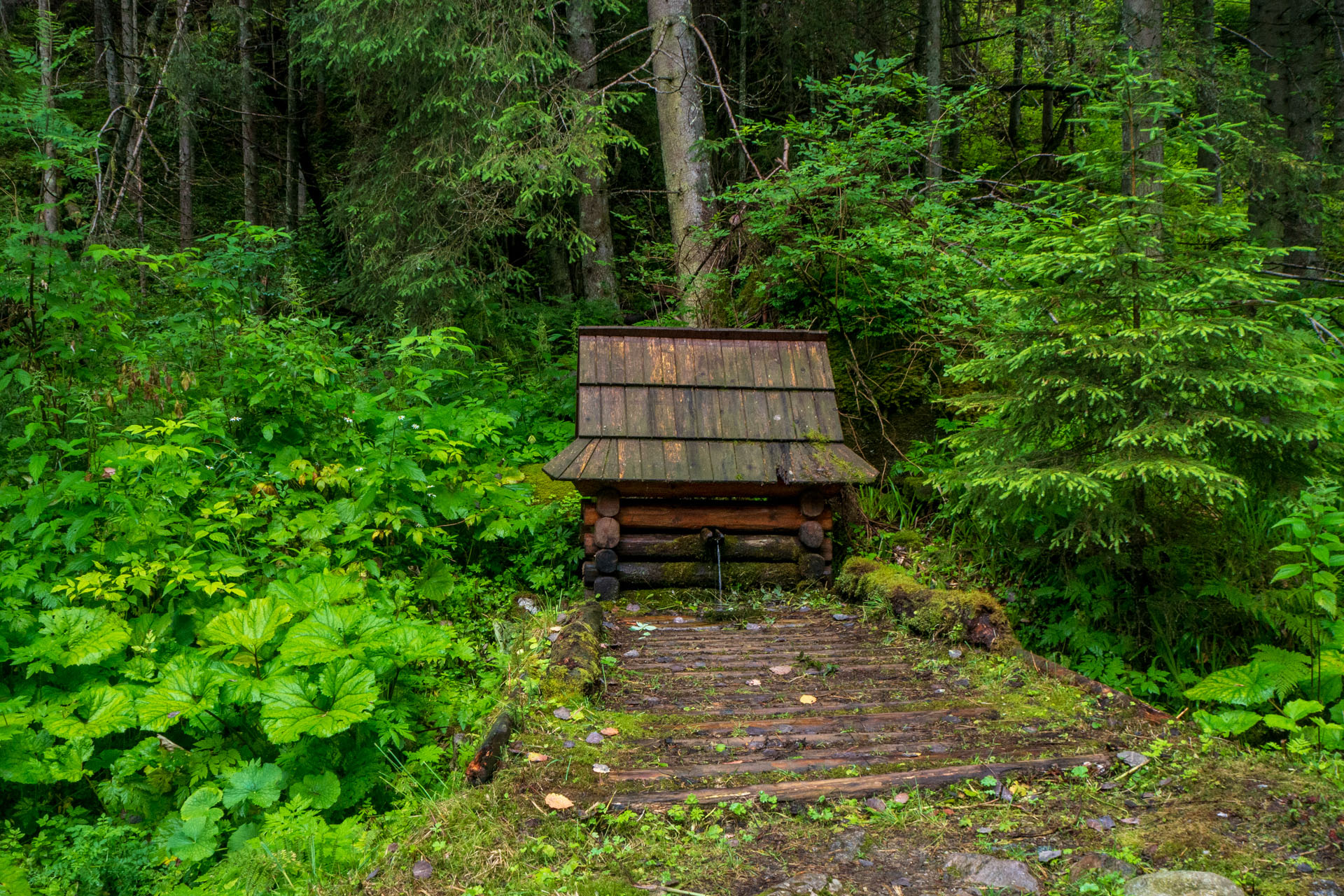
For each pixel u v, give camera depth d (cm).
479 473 553
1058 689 361
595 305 958
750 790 276
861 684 393
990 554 531
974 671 397
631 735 327
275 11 1291
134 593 393
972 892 220
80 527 396
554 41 919
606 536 527
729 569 543
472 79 835
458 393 732
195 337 551
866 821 257
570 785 280
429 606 482
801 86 1224
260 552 433
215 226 1292
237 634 324
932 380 684
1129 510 418
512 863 237
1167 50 790
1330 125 995
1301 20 934
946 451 648
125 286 641
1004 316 523
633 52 1220
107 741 345
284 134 1461
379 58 830
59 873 270
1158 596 437
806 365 584
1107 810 260
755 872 233
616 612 512
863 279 687
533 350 877
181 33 996
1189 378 375
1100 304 412
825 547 549
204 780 322
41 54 635
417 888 229
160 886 272
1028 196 844
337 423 550
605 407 545
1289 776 270
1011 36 1174
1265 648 352
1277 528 448
